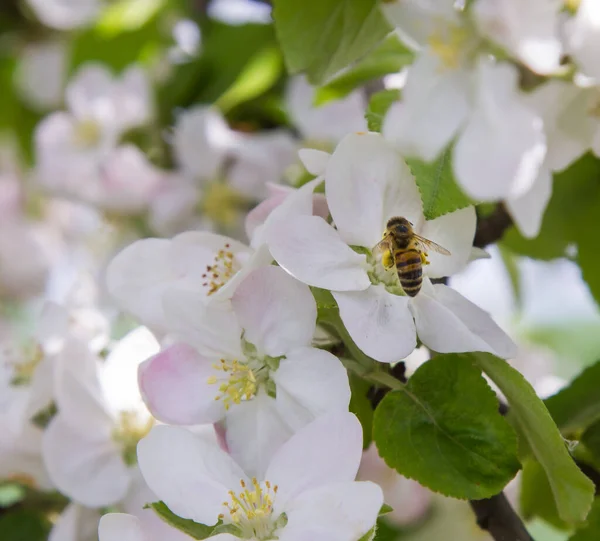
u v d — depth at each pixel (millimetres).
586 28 282
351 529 271
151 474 284
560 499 293
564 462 287
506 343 290
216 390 292
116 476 333
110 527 276
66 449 333
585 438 314
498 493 294
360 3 310
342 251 286
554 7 278
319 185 299
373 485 274
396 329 286
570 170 354
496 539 302
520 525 303
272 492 280
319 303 289
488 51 286
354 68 351
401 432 291
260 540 279
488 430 289
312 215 288
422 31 289
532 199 289
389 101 308
